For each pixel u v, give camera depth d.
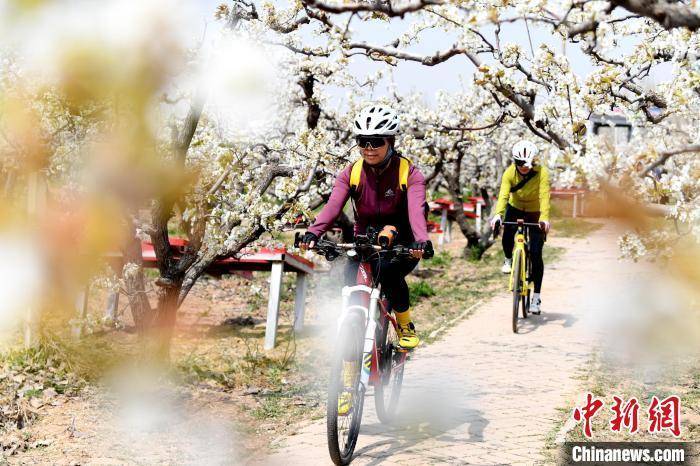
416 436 5.08
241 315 10.64
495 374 7.04
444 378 6.95
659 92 4.37
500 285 13.43
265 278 13.23
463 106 12.27
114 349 7.71
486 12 2.74
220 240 7.25
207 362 7.77
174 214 7.15
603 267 14.61
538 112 4.38
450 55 4.57
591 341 8.42
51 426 5.33
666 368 6.91
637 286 11.02
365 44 4.89
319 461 4.61
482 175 18.92
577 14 3.18
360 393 4.44
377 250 4.37
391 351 5.06
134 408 5.88
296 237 4.56
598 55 4.59
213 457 4.82
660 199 4.30
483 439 4.97
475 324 9.88
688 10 2.14
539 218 9.12
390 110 4.43
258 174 7.89
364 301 4.48
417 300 12.00
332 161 8.92
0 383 6.13
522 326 9.53
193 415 5.82
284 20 6.77
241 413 5.98
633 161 3.09
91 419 5.54
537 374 6.99
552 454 4.59
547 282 13.22
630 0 2.20
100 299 9.80
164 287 6.98
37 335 6.78
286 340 9.14
